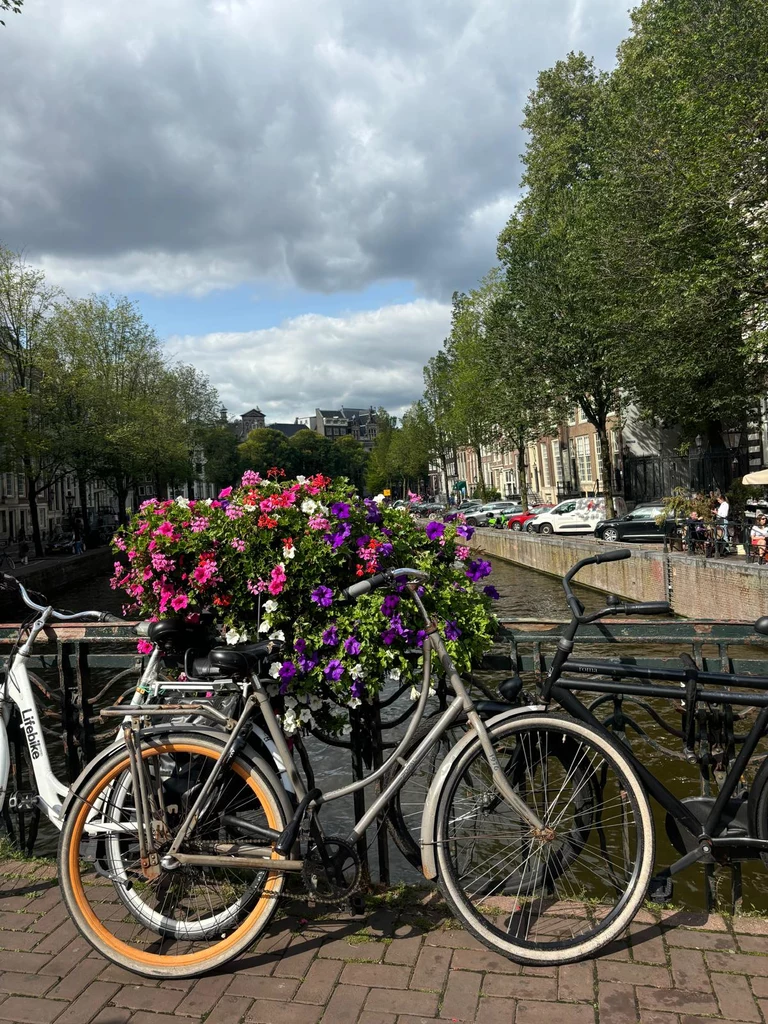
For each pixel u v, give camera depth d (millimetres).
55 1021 2311
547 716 2570
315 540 2871
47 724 3760
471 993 2334
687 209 17797
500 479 65125
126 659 3383
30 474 35844
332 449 137125
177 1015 2318
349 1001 2328
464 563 3180
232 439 88750
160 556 2857
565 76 33469
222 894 2645
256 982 2443
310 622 2869
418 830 2896
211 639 2930
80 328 40250
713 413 25656
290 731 2730
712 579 16188
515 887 2705
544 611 19703
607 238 21250
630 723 2930
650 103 20828
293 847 2555
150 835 2588
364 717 2996
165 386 49344
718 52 17938
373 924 2725
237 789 2646
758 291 17859
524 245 30266
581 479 44969
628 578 20641
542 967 2451
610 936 2467
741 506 21406
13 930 2803
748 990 2297
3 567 30328
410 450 83875
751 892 4887
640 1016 2203
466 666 2846
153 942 2650
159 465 47188
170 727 2615
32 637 3371
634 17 25953
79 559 36844
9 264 32656
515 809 2543
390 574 2631
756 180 16875
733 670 2891
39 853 4707
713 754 2854
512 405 31422
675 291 18734
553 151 32438
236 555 2873
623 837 2607
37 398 34000
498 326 31188
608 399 29766
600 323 24203
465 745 2572
